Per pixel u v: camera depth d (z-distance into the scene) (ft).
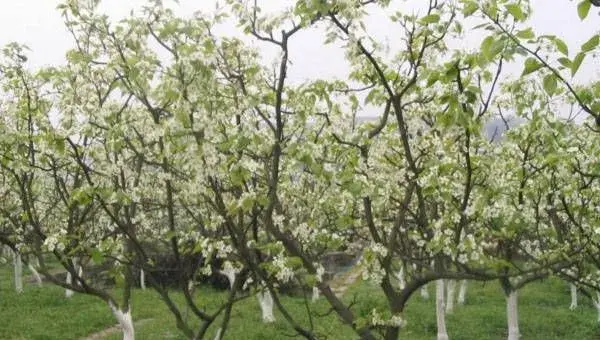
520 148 26.43
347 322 19.81
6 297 60.03
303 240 22.89
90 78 23.11
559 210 26.63
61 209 35.24
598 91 16.17
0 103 27.27
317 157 17.74
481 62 14.73
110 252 21.65
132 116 21.04
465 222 20.59
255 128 17.87
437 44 18.62
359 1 17.07
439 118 16.05
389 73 19.47
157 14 18.30
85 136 21.83
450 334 46.19
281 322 48.06
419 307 57.06
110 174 21.33
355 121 21.72
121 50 19.74
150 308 55.26
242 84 18.56
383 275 19.38
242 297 21.66
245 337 43.21
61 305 56.75
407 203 19.74
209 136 17.34
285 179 23.80
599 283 27.40
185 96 17.37
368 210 19.45
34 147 26.30
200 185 18.90
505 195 24.32
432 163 19.13
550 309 55.77
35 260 81.30
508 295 33.47
